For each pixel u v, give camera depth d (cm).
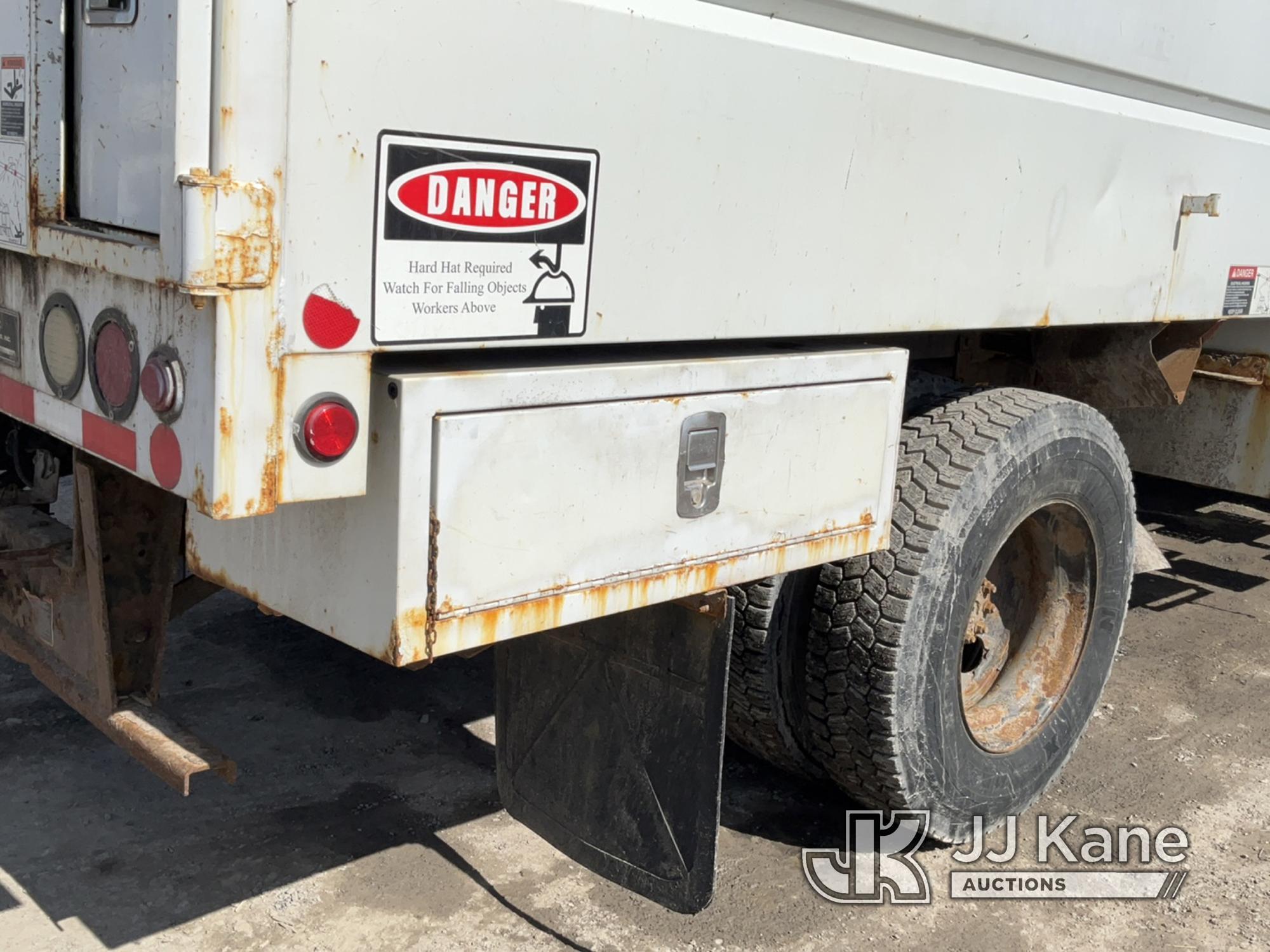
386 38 158
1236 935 280
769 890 287
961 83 242
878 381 235
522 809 262
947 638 277
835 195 222
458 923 266
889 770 278
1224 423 446
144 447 174
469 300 174
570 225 183
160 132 167
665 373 197
